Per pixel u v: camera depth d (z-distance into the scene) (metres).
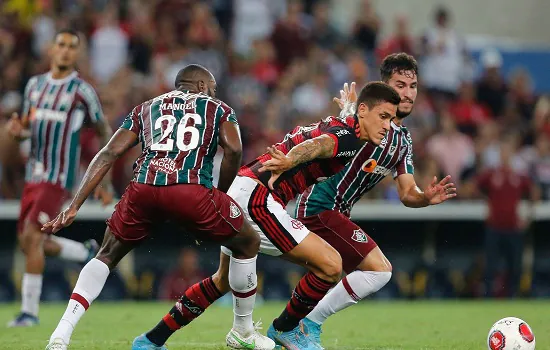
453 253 56.41
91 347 25.16
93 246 36.94
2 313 40.75
